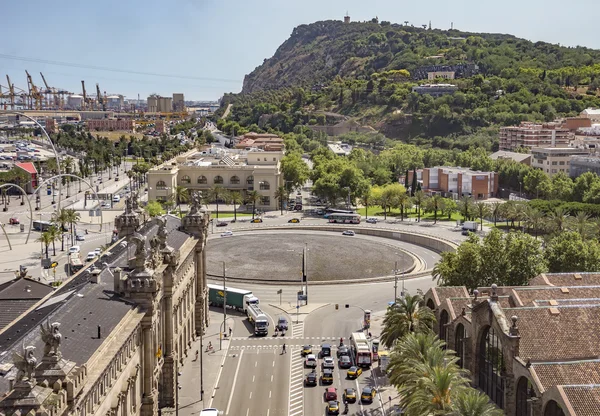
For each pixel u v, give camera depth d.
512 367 105.81
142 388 107.12
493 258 162.88
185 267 146.50
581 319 112.25
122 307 102.62
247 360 147.50
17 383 64.12
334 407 119.00
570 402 87.50
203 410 115.31
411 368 95.00
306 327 170.88
